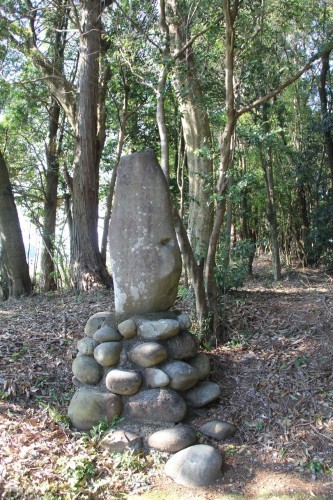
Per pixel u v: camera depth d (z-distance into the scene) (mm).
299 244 13633
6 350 5285
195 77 5992
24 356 5152
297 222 14031
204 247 6402
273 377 4645
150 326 4219
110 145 12273
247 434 3979
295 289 8141
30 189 15320
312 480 3432
